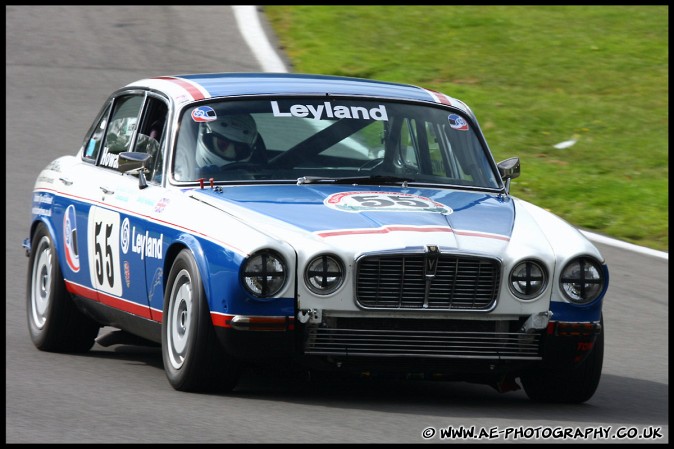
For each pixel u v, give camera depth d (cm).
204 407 2280
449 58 7188
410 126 2811
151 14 7738
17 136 5475
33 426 2116
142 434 2053
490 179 2820
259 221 2359
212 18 7694
